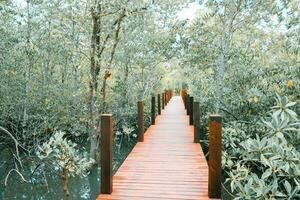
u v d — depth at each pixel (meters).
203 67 12.73
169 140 9.23
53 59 14.79
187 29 12.82
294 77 7.93
